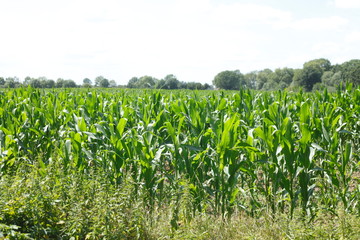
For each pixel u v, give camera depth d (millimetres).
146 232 4969
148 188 5863
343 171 5559
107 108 10516
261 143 6543
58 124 8383
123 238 4527
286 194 5613
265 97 8828
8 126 7543
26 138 7773
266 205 5641
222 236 4828
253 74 141500
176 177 5918
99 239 4555
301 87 10828
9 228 3834
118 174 6152
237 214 5758
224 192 5656
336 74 90188
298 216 4781
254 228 4953
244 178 6348
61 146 6973
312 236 4355
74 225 4504
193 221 5098
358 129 9266
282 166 5762
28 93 10867
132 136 6137
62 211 4855
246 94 9109
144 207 5711
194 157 6059
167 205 5645
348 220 4578
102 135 7152
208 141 6609
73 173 5641
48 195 4863
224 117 6715
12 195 4738
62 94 11305
